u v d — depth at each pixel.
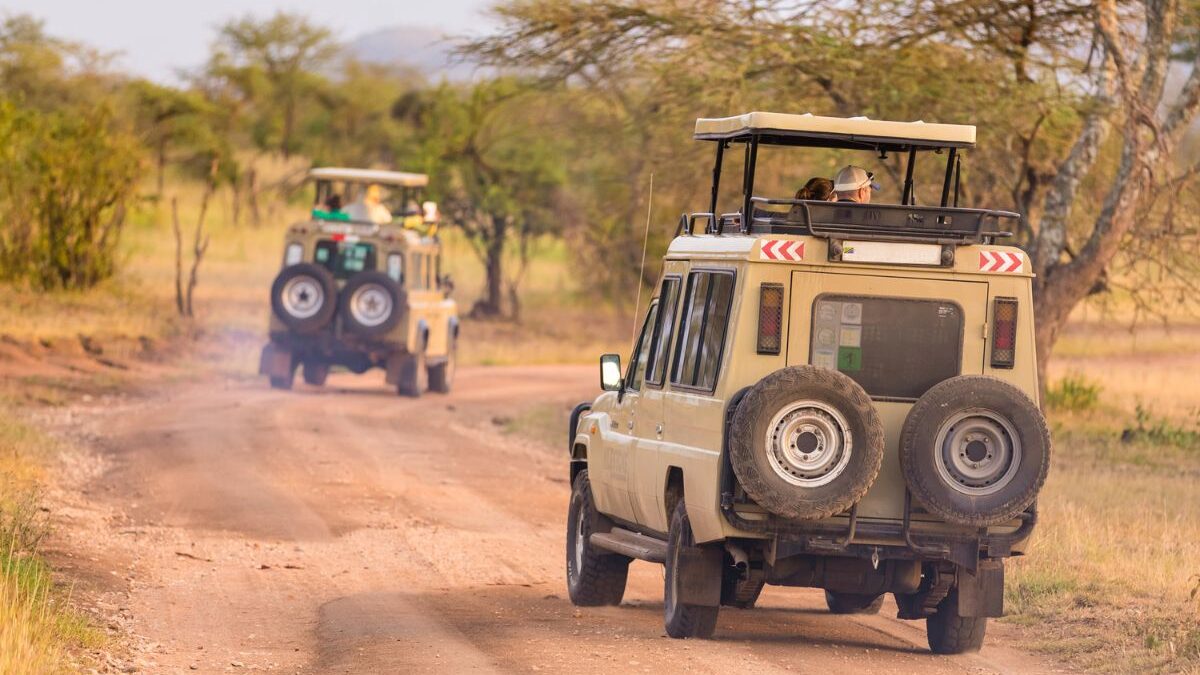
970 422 28.66
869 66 71.69
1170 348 149.00
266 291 168.50
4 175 132.38
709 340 30.92
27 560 37.03
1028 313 30.11
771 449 28.14
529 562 44.84
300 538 47.53
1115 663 29.78
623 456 35.03
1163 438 74.50
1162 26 67.12
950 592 30.92
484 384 114.44
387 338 96.06
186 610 35.78
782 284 29.52
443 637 32.12
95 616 33.69
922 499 28.48
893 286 29.78
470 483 61.81
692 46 74.12
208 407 84.25
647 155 91.94
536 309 185.88
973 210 30.11
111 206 140.38
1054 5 68.44
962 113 71.38
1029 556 40.38
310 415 82.56
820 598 40.50
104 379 94.50
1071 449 70.56
